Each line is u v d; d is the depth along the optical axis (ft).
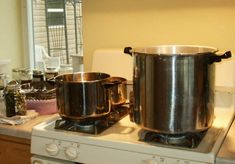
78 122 4.57
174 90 3.80
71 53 7.94
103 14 6.17
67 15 7.87
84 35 6.41
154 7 5.75
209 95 4.05
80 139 4.22
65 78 4.89
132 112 4.53
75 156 4.24
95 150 4.15
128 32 6.03
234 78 5.21
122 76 5.88
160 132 3.97
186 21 5.57
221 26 5.37
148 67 3.89
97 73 5.09
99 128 4.47
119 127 4.63
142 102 4.04
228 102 5.30
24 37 8.14
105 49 6.12
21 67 8.05
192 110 3.88
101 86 4.51
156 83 3.85
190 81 3.81
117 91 4.96
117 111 5.11
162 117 3.90
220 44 5.42
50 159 4.50
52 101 5.40
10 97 5.11
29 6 8.08
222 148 3.92
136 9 5.90
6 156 5.04
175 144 3.94
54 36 8.09
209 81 4.01
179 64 3.75
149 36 5.88
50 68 7.07
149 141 4.04
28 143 4.79
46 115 5.38
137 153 3.94
